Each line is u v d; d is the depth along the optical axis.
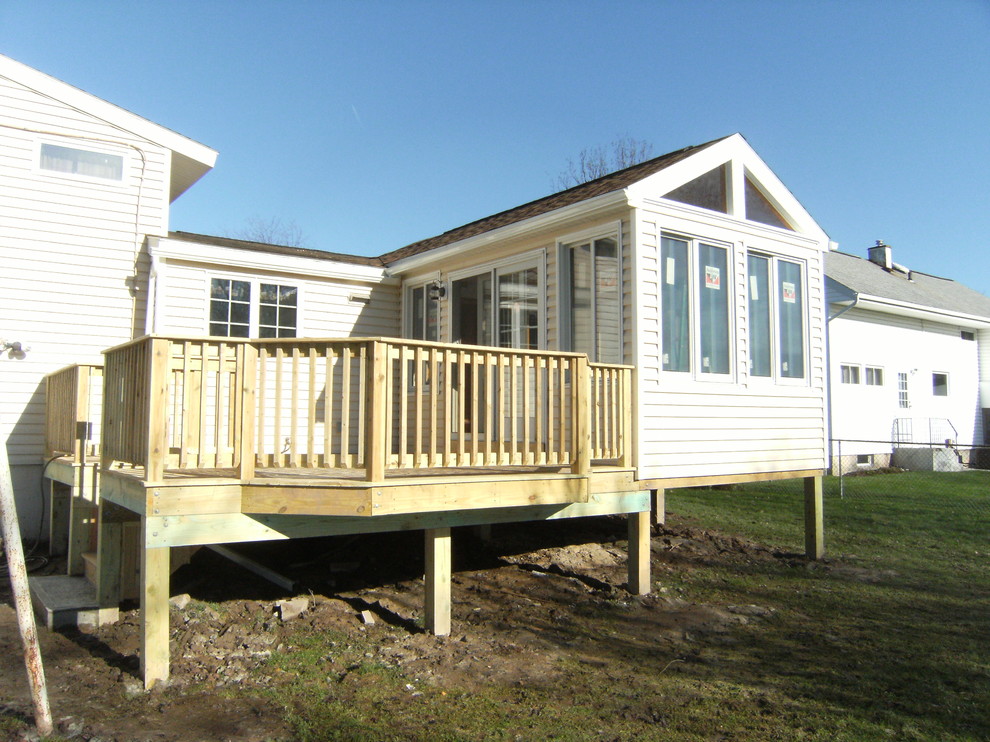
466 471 6.39
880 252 24.05
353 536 8.93
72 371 7.53
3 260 9.20
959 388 21.56
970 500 12.85
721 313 8.11
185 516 5.00
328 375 5.36
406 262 10.53
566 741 4.15
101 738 4.08
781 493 13.68
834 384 17.45
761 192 8.85
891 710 4.62
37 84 9.52
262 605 6.51
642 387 7.16
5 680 4.95
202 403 5.15
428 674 5.08
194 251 9.60
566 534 10.02
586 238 7.75
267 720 4.32
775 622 6.50
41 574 7.85
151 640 4.84
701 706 4.66
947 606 6.99
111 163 9.98
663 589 7.50
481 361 5.90
